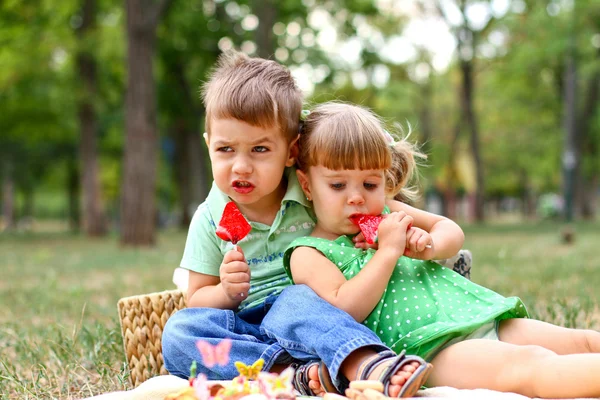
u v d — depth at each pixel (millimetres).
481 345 2225
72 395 2746
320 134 2488
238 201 2551
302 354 2301
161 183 31578
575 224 21422
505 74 24547
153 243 13008
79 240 17812
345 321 2229
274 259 2682
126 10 12656
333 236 2633
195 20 19094
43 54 17031
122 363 3041
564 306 3852
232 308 2590
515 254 9320
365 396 1868
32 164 25734
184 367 2473
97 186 19031
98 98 18453
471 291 2443
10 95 18891
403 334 2363
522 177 40344
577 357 2062
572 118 18891
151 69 12750
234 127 2455
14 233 24797
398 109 30500
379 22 23422
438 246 2533
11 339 3922
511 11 21750
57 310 4938
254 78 2525
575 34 18656
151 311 2928
